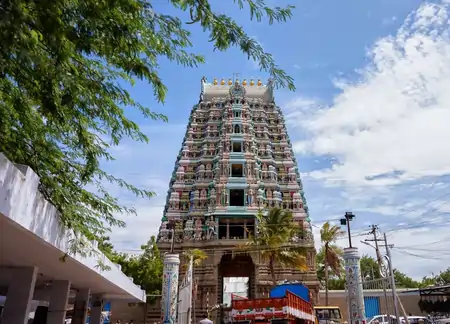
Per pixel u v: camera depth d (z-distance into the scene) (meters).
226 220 50.56
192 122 60.78
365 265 75.44
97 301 30.61
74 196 13.16
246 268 52.22
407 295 47.00
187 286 36.03
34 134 11.50
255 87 66.88
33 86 8.69
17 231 10.48
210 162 55.44
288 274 46.66
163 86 9.24
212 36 8.14
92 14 7.29
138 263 49.28
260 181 52.69
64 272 18.80
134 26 8.77
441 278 73.31
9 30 5.89
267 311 21.03
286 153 57.44
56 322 20.34
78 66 9.29
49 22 6.45
